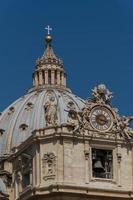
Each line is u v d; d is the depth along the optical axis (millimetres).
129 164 135375
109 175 134000
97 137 134000
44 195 129250
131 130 137500
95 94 137375
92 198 130375
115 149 135125
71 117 135000
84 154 132250
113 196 131625
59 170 130125
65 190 128375
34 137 133875
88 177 131375
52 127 133500
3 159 171875
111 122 136375
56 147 131500
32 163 134875
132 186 134125
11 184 148625
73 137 132125
